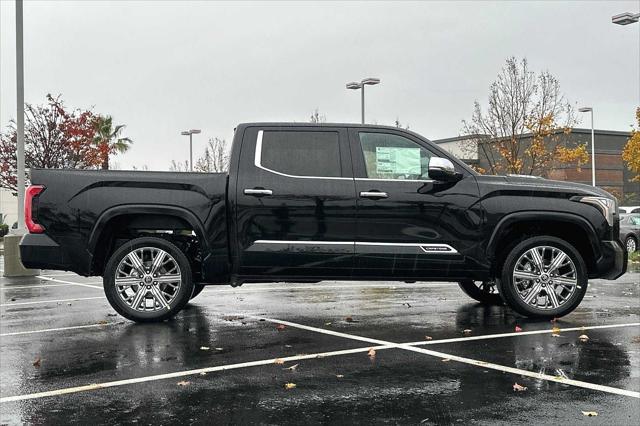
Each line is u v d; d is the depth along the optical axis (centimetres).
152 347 630
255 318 795
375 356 586
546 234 797
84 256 736
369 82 2817
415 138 762
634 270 1580
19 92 1521
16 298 1023
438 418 420
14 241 1426
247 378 518
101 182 740
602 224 762
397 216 736
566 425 404
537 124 2855
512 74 2897
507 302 771
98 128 4156
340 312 842
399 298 987
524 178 777
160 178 745
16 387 501
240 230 734
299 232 734
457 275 748
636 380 504
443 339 659
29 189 739
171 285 762
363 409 440
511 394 469
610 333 686
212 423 416
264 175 741
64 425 414
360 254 732
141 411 440
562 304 767
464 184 750
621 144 5959
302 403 454
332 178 741
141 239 754
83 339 672
